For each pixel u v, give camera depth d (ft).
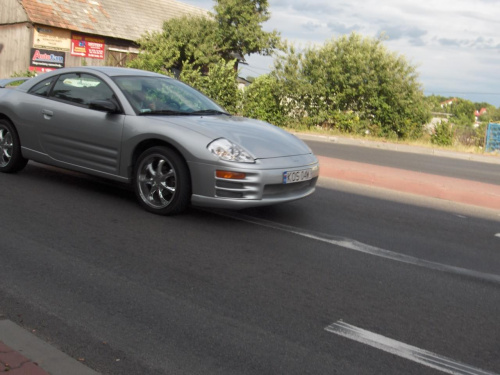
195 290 12.92
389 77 65.67
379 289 13.93
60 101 21.49
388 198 26.43
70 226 17.15
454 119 70.95
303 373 9.62
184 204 18.60
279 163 18.34
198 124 18.83
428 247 18.24
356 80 65.21
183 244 16.29
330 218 21.07
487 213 24.85
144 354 9.91
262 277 14.10
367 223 20.85
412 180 28.84
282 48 68.03
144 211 19.51
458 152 59.21
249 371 9.56
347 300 13.03
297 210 21.97
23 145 22.61
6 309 11.21
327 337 11.02
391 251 17.35
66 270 13.53
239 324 11.32
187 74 66.90
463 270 16.06
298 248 16.83
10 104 22.65
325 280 14.25
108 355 9.80
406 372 9.91
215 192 17.80
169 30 92.84
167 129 18.40
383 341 11.03
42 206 19.17
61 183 22.84
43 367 8.93
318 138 61.77
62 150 21.26
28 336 9.89
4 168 23.45
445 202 26.66
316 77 67.05
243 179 17.60
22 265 13.61
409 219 22.20
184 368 9.53
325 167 31.76
